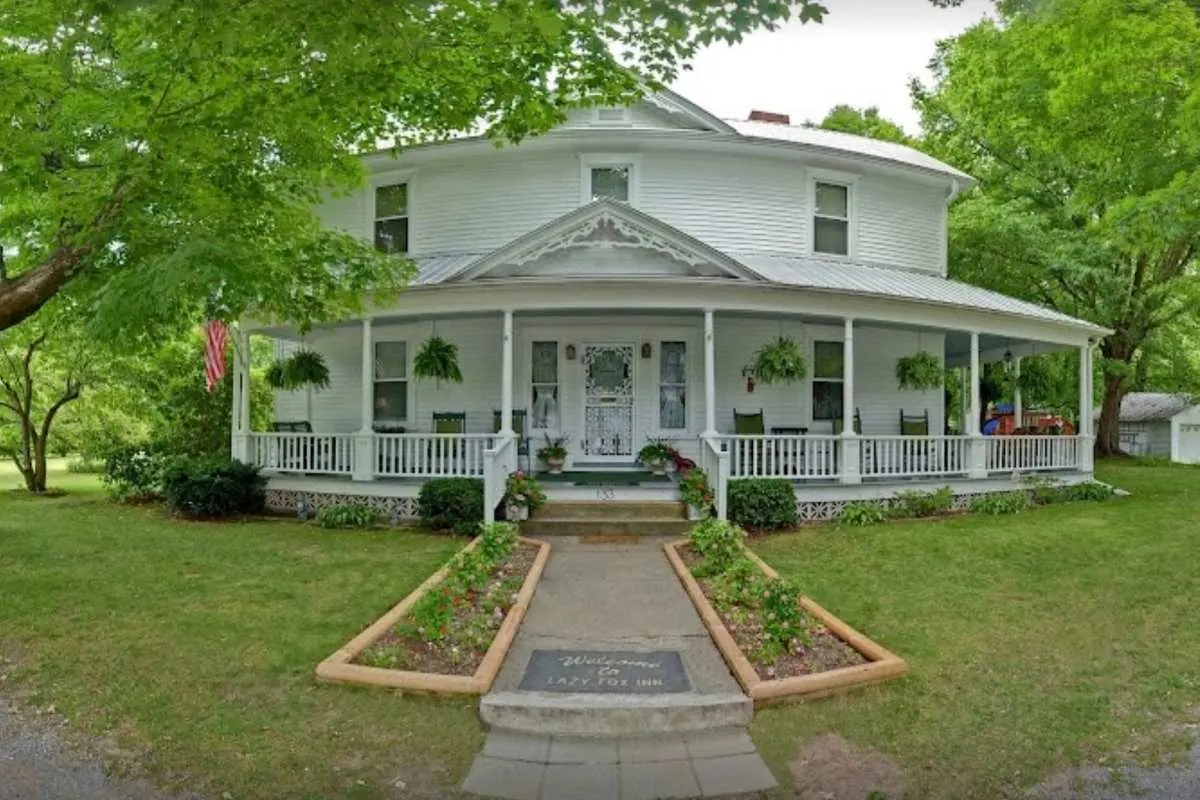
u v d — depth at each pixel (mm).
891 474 12367
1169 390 27172
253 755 4066
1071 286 21312
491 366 13852
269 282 7812
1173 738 4320
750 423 13406
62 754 4055
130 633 5922
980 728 4430
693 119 13891
